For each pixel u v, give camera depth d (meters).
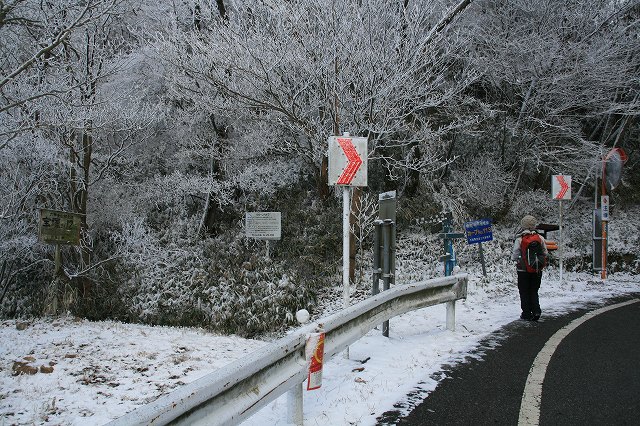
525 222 8.45
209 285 13.73
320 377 4.53
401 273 14.20
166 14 15.23
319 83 12.73
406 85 12.83
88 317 13.13
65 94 10.40
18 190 12.48
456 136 16.45
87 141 13.23
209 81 13.15
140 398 5.68
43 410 5.30
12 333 8.96
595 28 15.98
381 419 4.40
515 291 12.58
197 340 9.12
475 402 4.74
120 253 14.00
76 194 13.20
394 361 6.25
